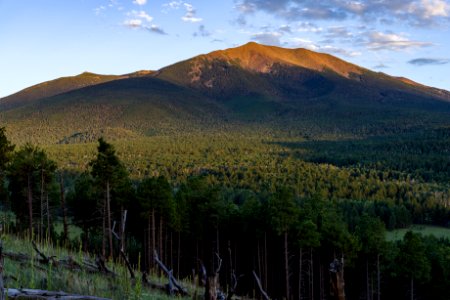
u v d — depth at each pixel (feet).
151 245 124.16
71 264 35.19
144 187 121.29
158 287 37.65
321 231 120.37
